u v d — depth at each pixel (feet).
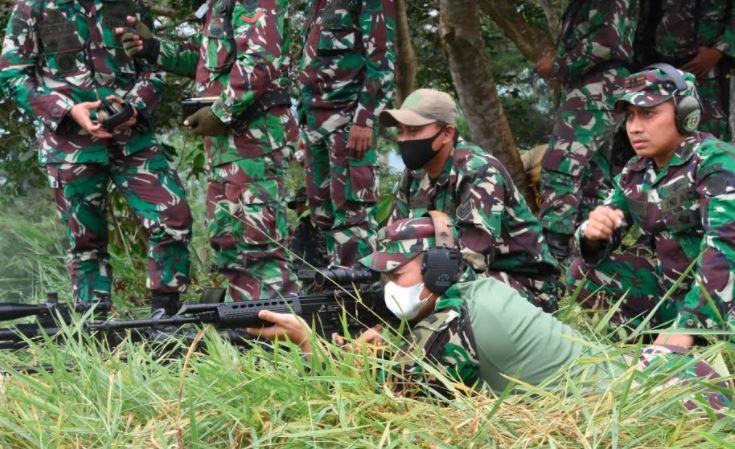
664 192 14.98
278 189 18.86
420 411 10.39
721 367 11.49
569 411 10.09
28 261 23.30
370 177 20.80
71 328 12.94
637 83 14.73
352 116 20.86
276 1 18.25
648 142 14.74
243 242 18.65
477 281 12.00
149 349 13.50
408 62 26.43
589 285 16.30
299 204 24.40
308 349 12.64
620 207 16.11
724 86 22.86
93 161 18.86
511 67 36.45
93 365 11.54
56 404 11.23
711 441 9.09
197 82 19.12
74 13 18.99
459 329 11.55
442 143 15.76
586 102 21.54
